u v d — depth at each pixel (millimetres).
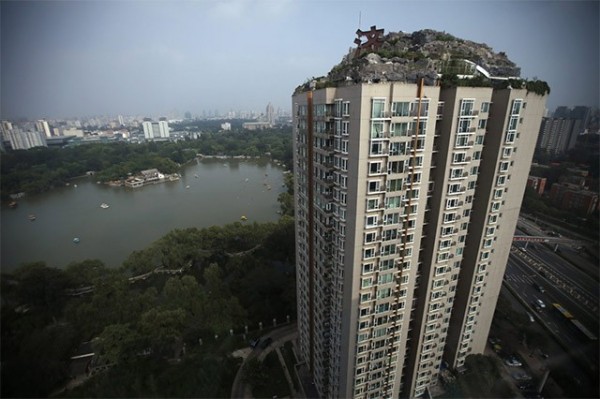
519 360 65812
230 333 77812
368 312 44531
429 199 45000
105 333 67250
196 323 77188
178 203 183125
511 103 41406
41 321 74375
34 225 141625
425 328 52281
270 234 116250
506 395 58312
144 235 138000
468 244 52031
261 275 95062
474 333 59125
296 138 52781
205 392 61750
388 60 40594
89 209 170125
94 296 80625
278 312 84438
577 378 60219
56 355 63500
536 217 111000
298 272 63156
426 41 47875
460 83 39281
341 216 40875
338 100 37875
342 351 47188
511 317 74562
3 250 110125
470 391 57875
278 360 71125
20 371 57531
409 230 42781
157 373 64625
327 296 49156
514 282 92312
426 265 48250
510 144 44094
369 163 36219
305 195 51688
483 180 47094
